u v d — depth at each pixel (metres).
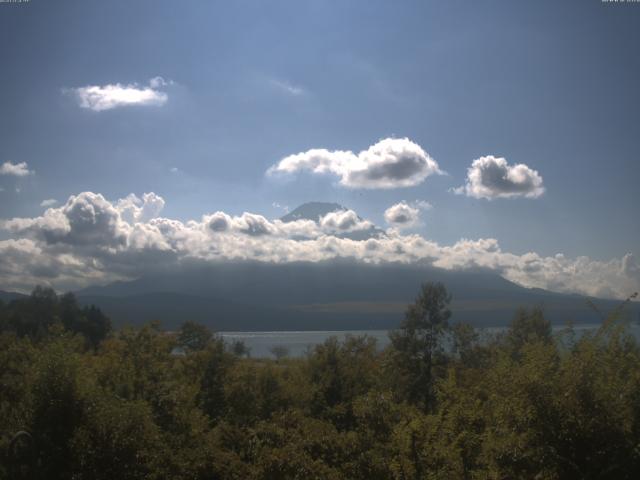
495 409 10.77
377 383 33.00
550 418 9.41
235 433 19.70
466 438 12.08
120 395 19.77
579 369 9.62
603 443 9.20
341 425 27.36
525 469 9.77
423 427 13.18
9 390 18.06
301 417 18.09
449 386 14.02
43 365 14.97
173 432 19.28
